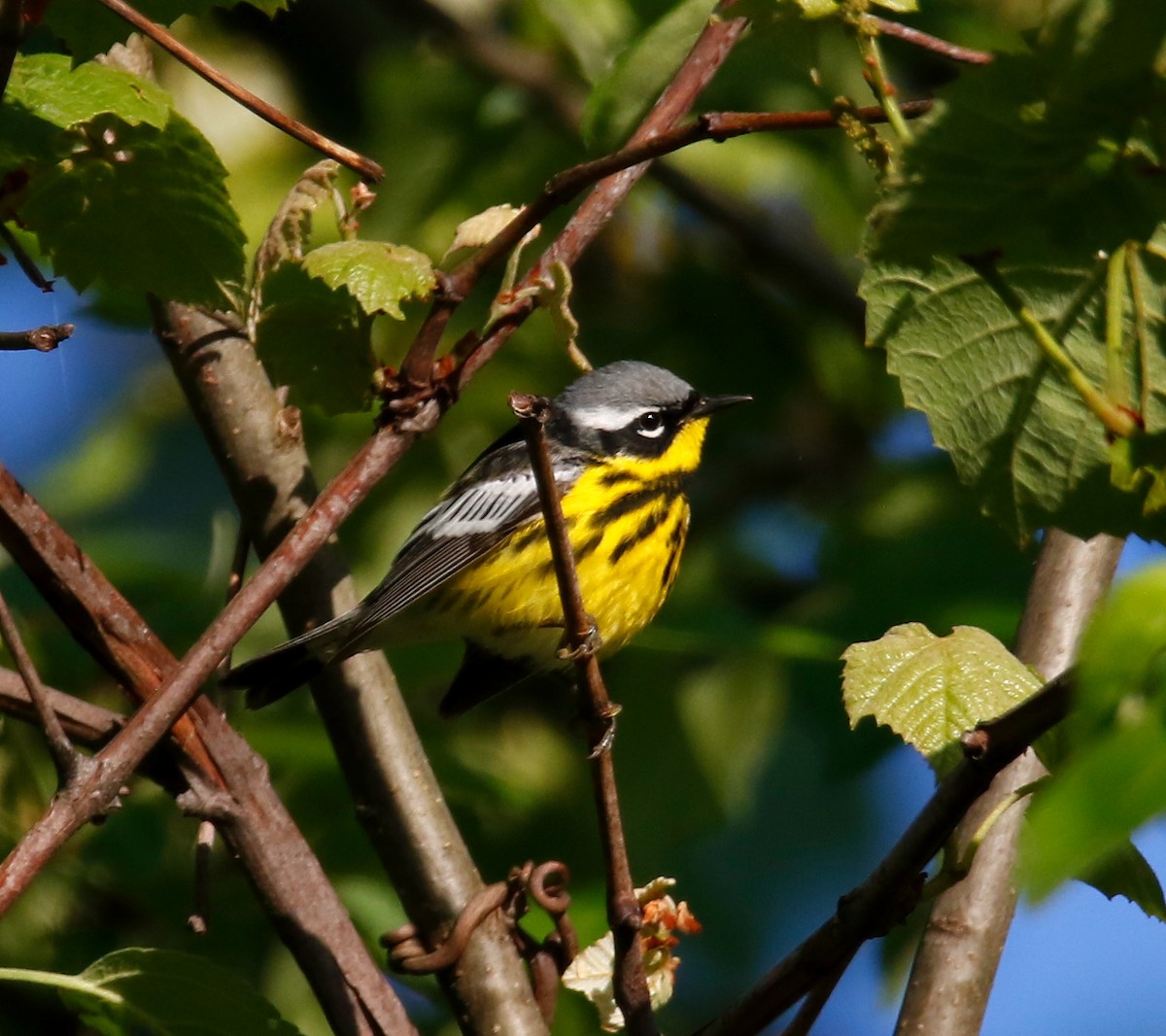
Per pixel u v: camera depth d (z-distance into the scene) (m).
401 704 9.44
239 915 11.67
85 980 7.01
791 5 6.44
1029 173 5.47
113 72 7.16
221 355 9.31
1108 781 3.53
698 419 12.99
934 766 6.55
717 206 16.47
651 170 16.30
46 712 6.27
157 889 11.41
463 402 15.75
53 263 7.72
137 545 13.69
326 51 17.98
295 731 11.48
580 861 13.77
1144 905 6.36
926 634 7.00
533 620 12.03
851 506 15.41
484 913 8.51
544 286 7.57
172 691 6.61
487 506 12.03
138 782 11.48
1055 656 8.18
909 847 6.02
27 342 6.69
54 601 7.78
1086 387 5.58
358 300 7.00
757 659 14.41
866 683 6.76
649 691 14.55
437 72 15.98
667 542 12.42
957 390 6.50
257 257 7.64
